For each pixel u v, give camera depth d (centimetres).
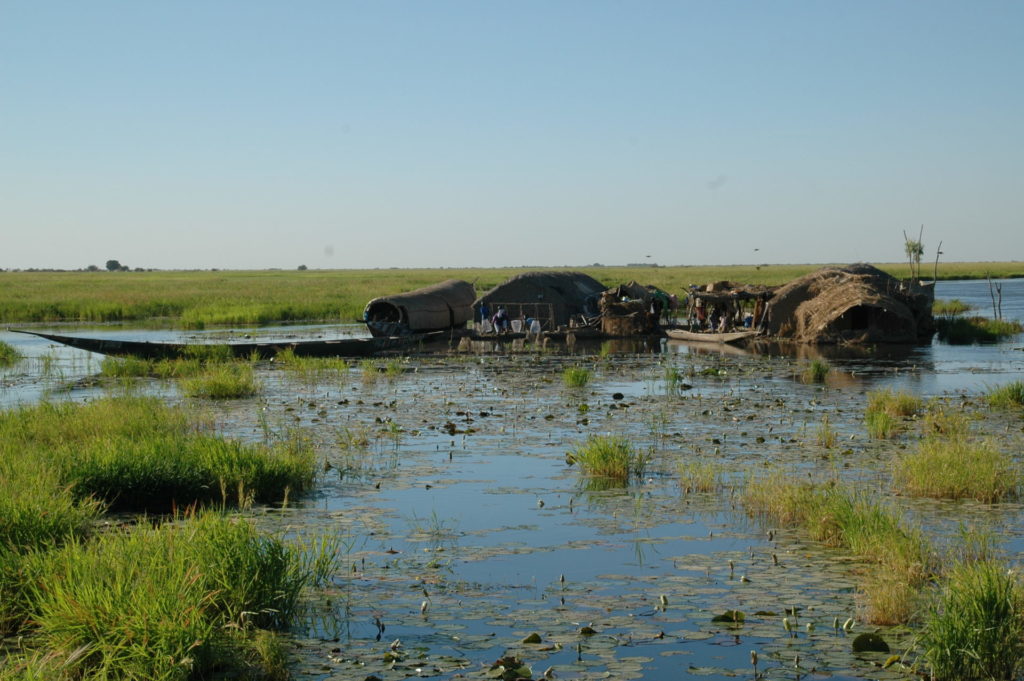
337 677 726
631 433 1827
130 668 703
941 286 10369
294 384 2698
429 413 2114
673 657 760
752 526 1152
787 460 1540
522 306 4512
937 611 791
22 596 855
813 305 3991
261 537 954
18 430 1670
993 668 722
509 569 991
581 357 3478
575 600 894
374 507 1256
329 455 1622
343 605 887
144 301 6738
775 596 899
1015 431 1803
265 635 780
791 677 721
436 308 4703
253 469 1304
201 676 728
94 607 759
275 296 8031
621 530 1138
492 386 2622
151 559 837
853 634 805
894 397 2139
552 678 720
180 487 1262
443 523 1175
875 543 1010
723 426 1900
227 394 2422
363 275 17162
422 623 839
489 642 795
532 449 1675
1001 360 3259
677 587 927
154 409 1925
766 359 3350
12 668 725
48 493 1099
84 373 3042
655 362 3284
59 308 6044
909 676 724
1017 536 1073
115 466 1271
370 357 3550
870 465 1493
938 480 1283
